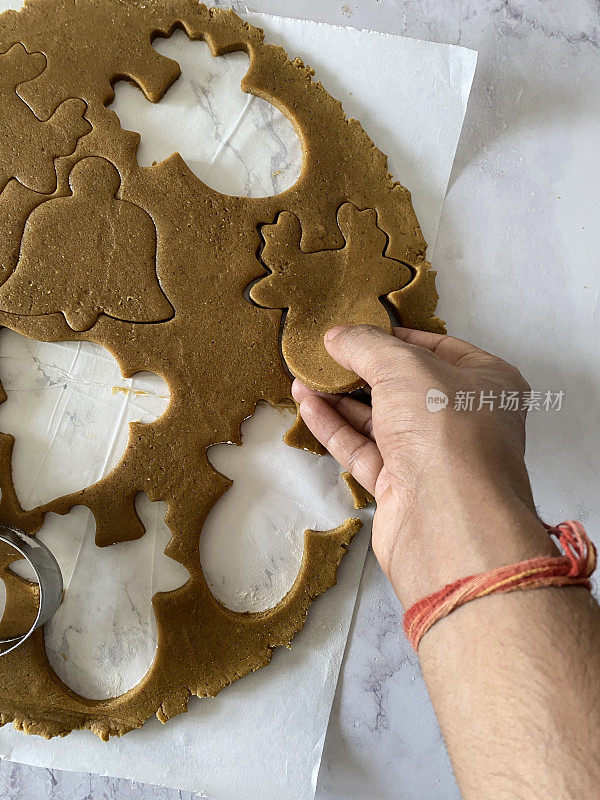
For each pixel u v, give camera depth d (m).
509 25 0.43
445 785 0.41
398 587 0.31
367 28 0.42
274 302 0.39
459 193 0.42
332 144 0.41
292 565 0.40
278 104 0.41
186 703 0.39
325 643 0.40
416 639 0.30
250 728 0.39
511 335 0.42
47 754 0.39
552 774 0.26
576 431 0.42
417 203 0.41
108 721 0.39
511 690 0.27
